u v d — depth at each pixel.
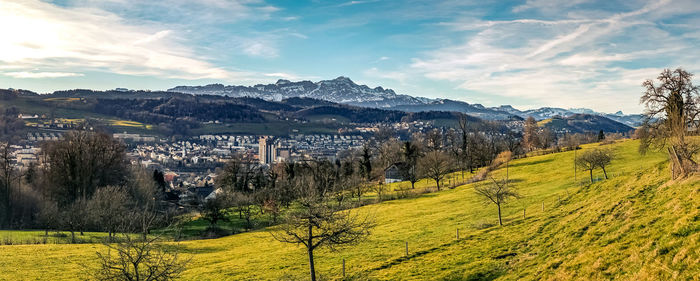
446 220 64.81
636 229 31.19
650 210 33.75
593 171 86.75
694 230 25.75
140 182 117.00
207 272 49.41
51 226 83.19
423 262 42.91
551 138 183.38
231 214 108.75
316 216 38.25
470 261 40.34
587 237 35.00
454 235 53.44
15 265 50.12
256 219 99.25
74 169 100.88
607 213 38.62
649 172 46.31
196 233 86.75
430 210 76.69
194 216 113.00
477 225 56.31
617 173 77.25
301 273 46.00
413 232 59.69
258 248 64.00
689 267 22.52
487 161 143.38
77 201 88.62
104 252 58.09
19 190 97.38
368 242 56.91
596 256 30.00
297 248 59.84
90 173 103.44
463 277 36.41
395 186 131.88
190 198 156.25
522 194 74.25
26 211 97.50
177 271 33.44
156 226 88.19
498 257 39.72
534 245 39.88
